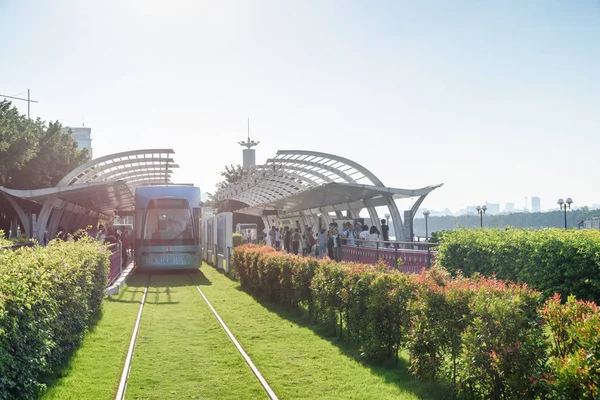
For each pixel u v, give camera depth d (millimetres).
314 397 7082
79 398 7078
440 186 19516
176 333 11414
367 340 8789
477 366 6059
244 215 58781
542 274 10430
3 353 5551
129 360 9039
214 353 9586
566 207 30375
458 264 13648
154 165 28391
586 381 4539
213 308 14766
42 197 24594
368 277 9297
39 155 37188
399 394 7027
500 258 11930
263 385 7633
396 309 8344
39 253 8375
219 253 29156
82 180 25203
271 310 14055
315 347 9805
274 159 24781
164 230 25031
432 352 7219
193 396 7262
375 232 22906
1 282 5879
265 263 15523
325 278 11008
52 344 7152
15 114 32469
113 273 19703
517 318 5844
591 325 4738
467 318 6535
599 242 9523
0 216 38125
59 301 8211
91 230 33156
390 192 19625
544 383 5188
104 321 12531
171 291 19172
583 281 9570
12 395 5871
